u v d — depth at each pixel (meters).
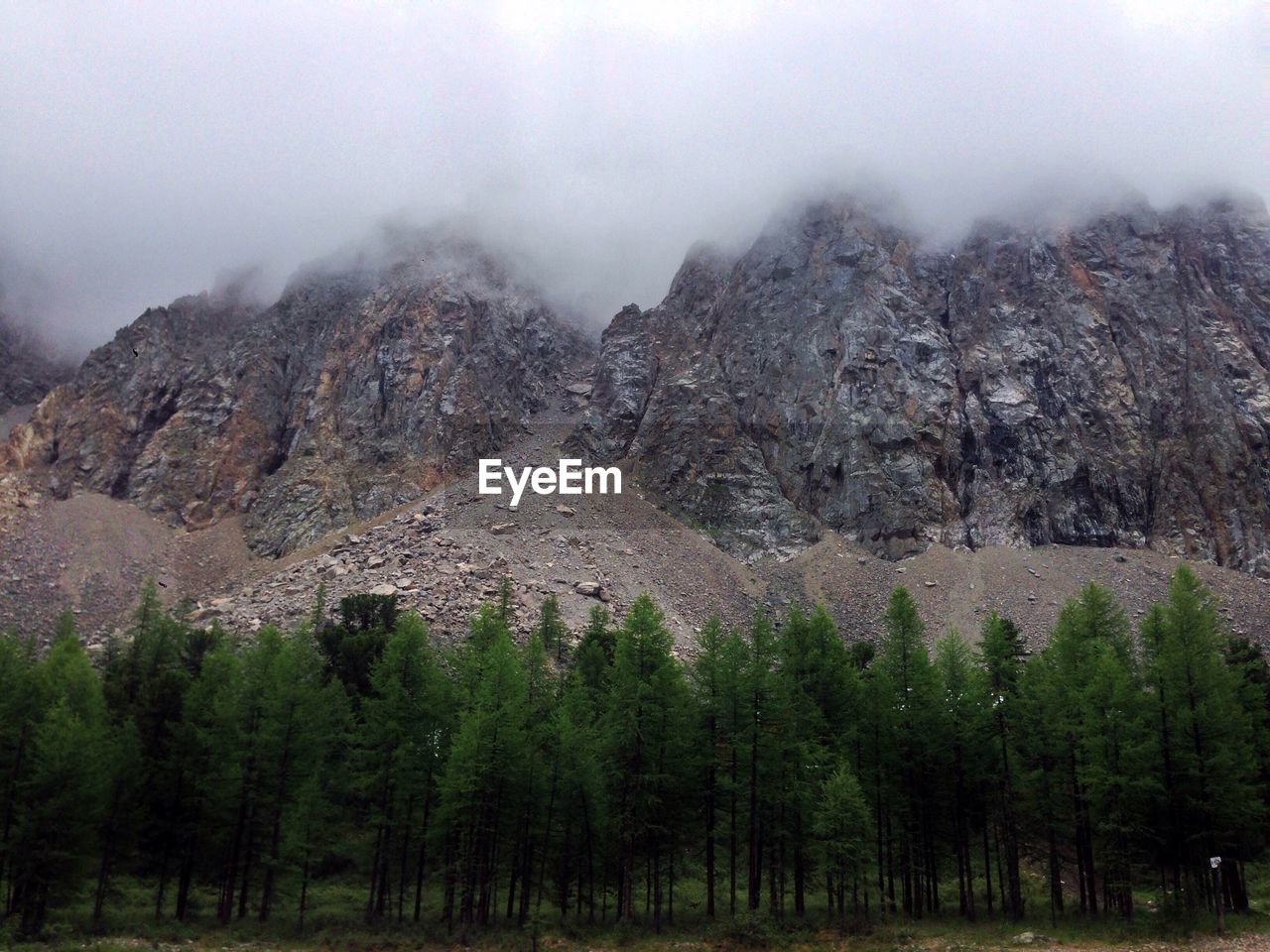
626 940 46.75
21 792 47.34
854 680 61.72
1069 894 61.72
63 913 48.84
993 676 60.84
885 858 54.97
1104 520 145.50
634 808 51.12
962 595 129.00
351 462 178.38
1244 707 58.31
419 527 141.75
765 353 184.62
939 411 159.62
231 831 50.59
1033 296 176.00
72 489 173.00
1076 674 58.00
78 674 53.75
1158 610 59.75
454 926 48.75
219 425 186.50
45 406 189.00
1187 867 49.88
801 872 51.66
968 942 45.28
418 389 192.12
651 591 127.31
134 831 50.72
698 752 53.06
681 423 174.88
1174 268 176.38
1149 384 162.50
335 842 57.97
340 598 108.94
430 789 51.88
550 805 50.44
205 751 52.81
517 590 114.00
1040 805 53.69
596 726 56.41
